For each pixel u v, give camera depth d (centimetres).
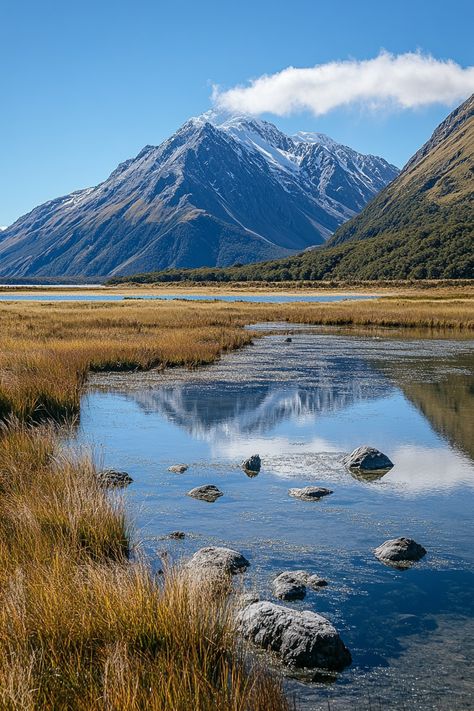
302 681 519
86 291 15975
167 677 451
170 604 524
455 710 483
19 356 2056
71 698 432
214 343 3141
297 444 1348
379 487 1051
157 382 2164
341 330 4644
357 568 731
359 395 1942
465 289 12700
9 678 421
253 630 568
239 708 428
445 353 3122
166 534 818
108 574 595
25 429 1199
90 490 841
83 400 1827
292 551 775
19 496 827
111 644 493
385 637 585
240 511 919
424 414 1669
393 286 14938
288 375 2352
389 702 492
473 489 1041
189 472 1127
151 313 5125
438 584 693
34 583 563
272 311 6006
